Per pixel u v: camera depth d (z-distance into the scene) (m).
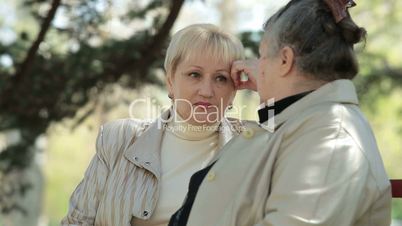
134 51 6.80
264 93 2.44
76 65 6.93
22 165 7.74
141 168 3.07
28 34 7.28
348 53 2.35
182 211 2.51
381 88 11.48
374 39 13.70
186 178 3.08
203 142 3.15
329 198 2.12
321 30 2.34
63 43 7.06
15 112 7.28
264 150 2.32
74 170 31.72
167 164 3.11
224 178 2.37
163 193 3.05
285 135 2.29
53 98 7.20
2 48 7.14
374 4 13.88
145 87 7.14
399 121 13.57
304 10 2.36
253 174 2.31
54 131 7.47
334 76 2.36
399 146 17.50
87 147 31.39
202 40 3.05
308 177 2.15
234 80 3.03
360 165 2.19
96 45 6.97
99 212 3.08
